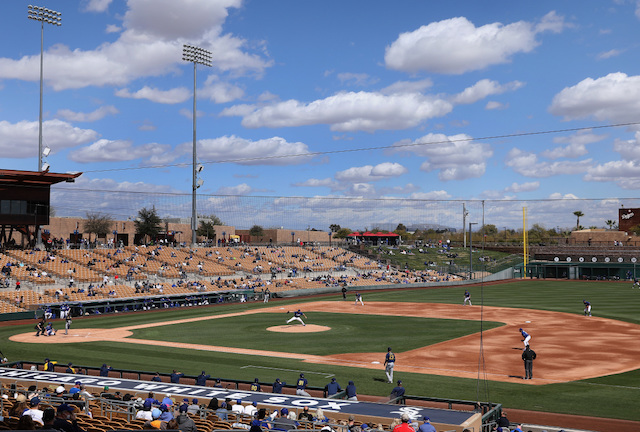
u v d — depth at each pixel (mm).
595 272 117000
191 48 91750
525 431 20406
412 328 48906
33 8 76000
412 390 27359
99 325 51656
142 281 75500
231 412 17297
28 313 55438
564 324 50438
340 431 16969
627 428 21359
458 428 18031
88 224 111500
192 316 58812
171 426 9914
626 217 145125
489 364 33469
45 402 17906
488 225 181125
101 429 14508
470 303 67375
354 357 36000
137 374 30406
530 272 120812
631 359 34625
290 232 154875
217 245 115562
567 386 27891
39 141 76938
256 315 59625
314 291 86250
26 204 73562
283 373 31219
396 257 127688
